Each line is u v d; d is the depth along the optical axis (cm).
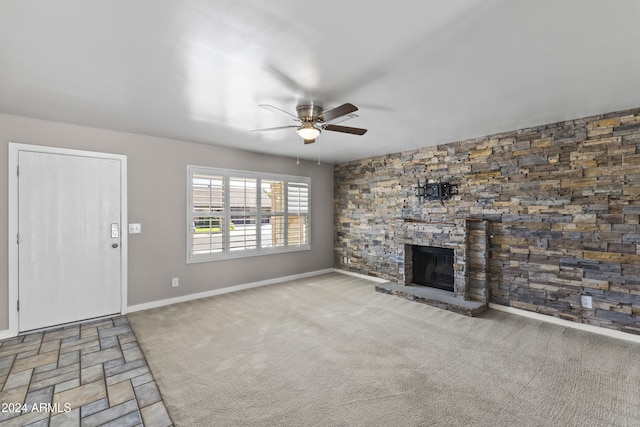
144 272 390
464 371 242
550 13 148
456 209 425
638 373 238
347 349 279
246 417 189
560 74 217
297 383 225
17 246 311
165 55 188
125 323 341
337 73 214
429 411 195
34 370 243
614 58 194
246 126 346
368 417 190
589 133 315
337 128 280
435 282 455
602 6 142
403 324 338
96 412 194
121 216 372
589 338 301
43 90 243
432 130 367
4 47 178
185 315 366
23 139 313
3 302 304
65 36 167
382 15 150
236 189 477
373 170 542
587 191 318
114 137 367
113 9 144
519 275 367
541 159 348
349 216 589
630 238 294
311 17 151
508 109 292
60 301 334
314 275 584
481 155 398
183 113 300
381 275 530
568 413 193
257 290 479
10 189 307
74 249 343
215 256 453
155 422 185
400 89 243
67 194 338
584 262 320
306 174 576
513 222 371
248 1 139
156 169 399
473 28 161
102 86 235
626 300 296
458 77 221
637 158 289
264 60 195
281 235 537
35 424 183
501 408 198
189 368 246
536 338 302
